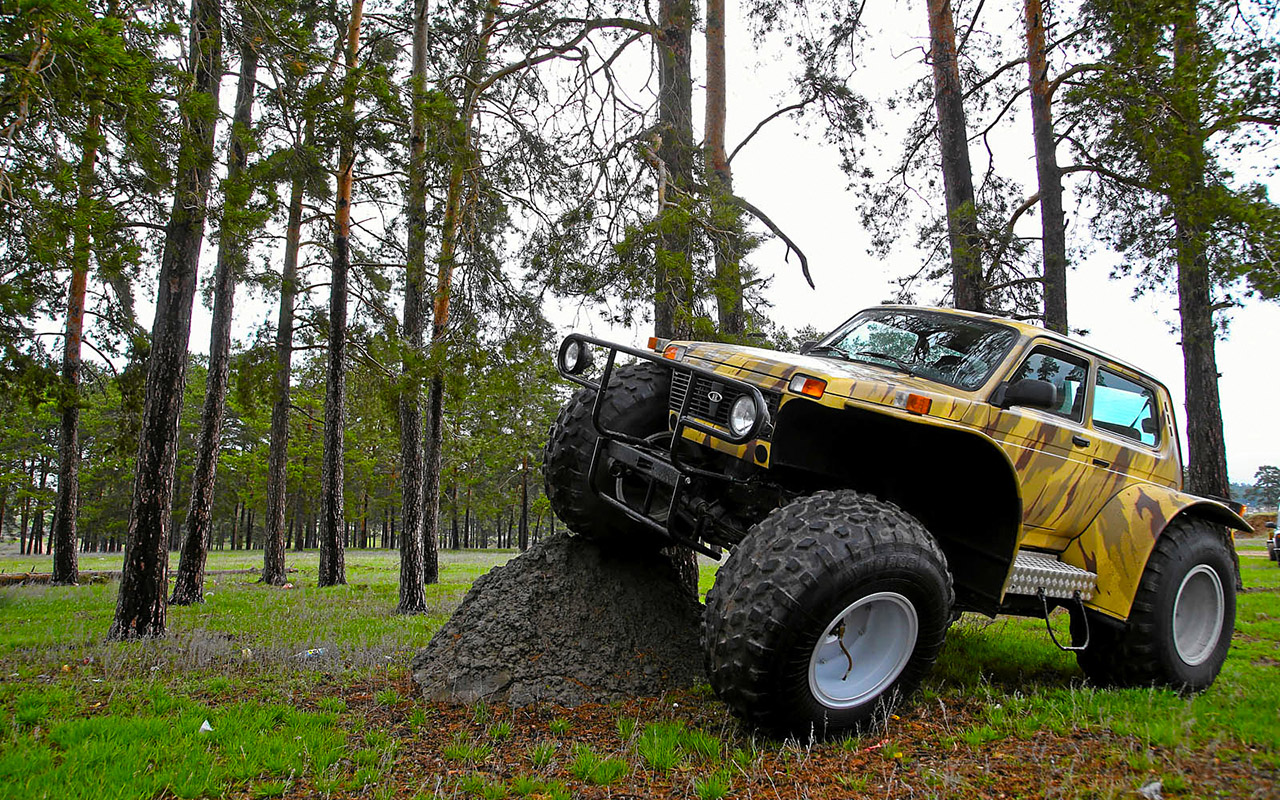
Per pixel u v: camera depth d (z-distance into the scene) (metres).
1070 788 2.66
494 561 27.27
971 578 3.97
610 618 4.48
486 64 11.09
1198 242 8.55
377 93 8.05
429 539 15.68
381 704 4.22
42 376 14.46
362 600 11.91
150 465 7.74
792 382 3.57
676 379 4.37
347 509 43.41
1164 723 3.31
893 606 3.36
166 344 7.90
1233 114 8.13
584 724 3.75
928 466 3.95
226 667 5.50
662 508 4.51
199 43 7.36
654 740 3.35
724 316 7.94
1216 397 12.36
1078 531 4.49
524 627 4.38
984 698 4.02
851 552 3.11
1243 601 9.21
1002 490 3.70
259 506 41.03
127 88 4.73
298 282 16.70
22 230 5.58
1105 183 11.41
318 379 28.22
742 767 3.07
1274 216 7.95
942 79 10.89
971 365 4.35
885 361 4.70
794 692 3.10
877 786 2.80
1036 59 10.49
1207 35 8.62
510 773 3.17
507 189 10.91
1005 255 11.04
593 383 4.32
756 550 3.22
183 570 11.61
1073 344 4.62
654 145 8.12
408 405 10.73
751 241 7.48
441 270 10.60
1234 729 3.33
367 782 3.08
